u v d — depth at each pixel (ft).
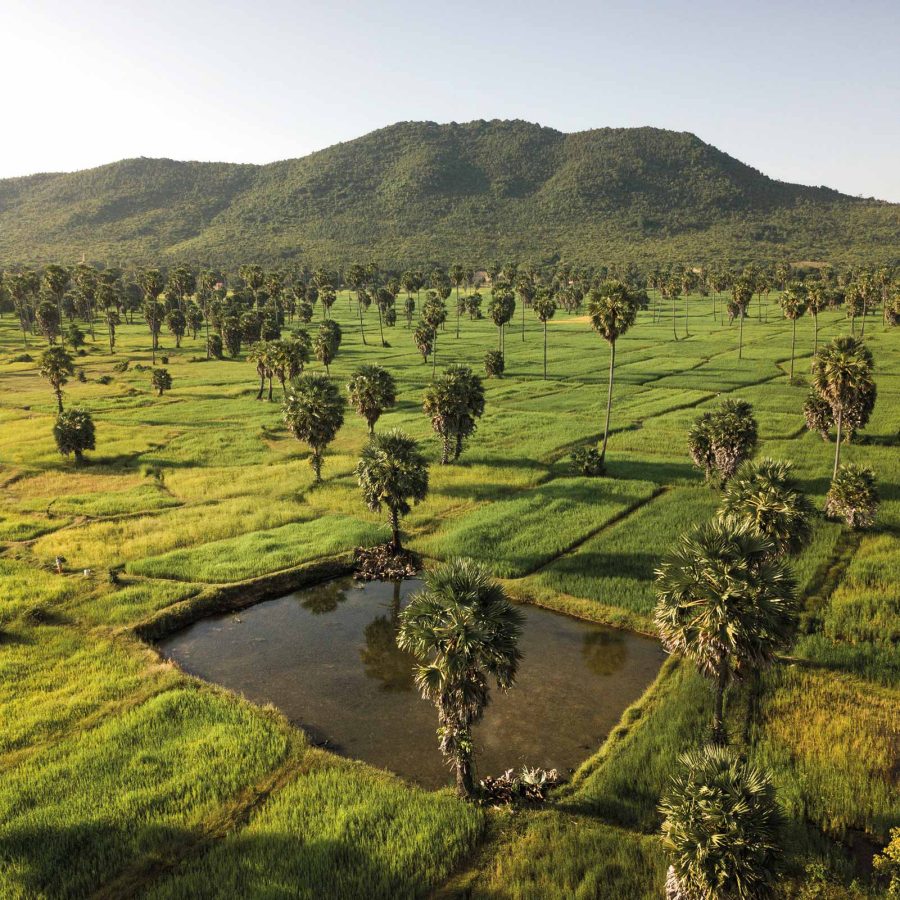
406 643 79.71
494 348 509.35
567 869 66.85
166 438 264.11
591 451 207.21
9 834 70.90
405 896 64.80
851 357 162.09
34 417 301.22
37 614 121.08
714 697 95.45
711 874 56.65
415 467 151.23
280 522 173.78
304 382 206.80
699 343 506.89
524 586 133.59
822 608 118.83
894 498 173.37
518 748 89.04
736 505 126.11
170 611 125.08
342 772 82.58
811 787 76.43
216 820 74.28
